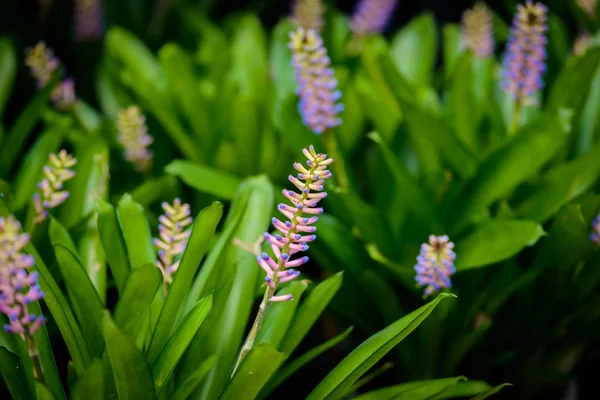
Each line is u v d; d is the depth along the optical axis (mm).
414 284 1427
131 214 1317
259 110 1572
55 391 1245
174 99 1707
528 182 1497
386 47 1798
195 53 1998
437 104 1668
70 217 1439
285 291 1308
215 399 1272
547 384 1545
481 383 1352
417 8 2684
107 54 1809
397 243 1479
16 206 1469
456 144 1499
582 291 1447
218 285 1303
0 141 1633
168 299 1244
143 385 1195
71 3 2146
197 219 1226
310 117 1428
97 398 1207
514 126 1498
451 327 1449
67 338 1243
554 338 1476
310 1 1746
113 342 1161
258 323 1197
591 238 1397
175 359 1231
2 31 2139
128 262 1301
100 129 1648
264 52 1802
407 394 1261
